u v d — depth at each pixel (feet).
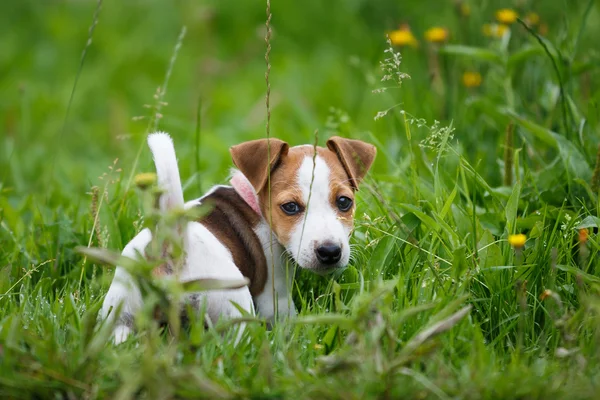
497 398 18.54
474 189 27.07
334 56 59.57
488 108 34.04
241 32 64.28
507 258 25.55
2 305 25.03
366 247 27.25
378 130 42.63
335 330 21.50
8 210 31.60
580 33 33.83
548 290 22.89
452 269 24.36
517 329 23.57
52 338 19.45
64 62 62.44
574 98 34.60
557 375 19.58
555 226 25.64
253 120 50.57
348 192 26.02
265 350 19.48
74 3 68.74
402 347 20.92
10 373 18.81
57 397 18.70
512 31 37.09
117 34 64.80
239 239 25.36
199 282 19.10
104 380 19.07
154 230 19.11
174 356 19.57
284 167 25.99
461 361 20.44
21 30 67.51
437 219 26.25
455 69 38.73
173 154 21.38
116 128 50.16
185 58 62.34
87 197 38.65
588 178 29.53
